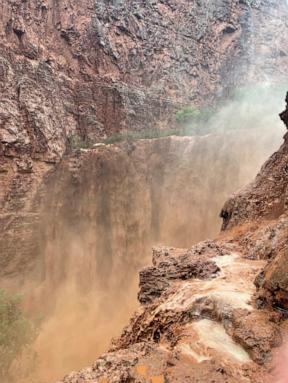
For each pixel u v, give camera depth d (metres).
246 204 13.45
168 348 5.78
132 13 46.88
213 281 7.60
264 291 6.02
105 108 41.97
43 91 37.41
